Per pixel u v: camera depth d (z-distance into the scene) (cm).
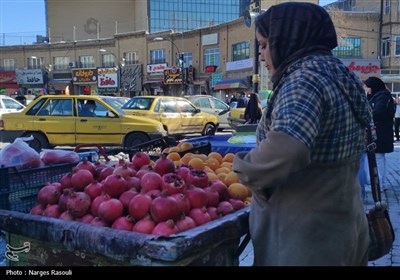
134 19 7462
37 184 274
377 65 3269
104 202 206
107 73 5088
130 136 1145
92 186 219
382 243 228
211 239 182
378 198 269
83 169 233
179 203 198
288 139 152
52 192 226
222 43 4088
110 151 432
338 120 168
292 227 172
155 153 444
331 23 182
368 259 219
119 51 5116
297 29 176
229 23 3972
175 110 1524
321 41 179
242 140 483
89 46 5394
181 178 221
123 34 5028
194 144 448
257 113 1024
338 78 171
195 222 205
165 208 193
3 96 1769
